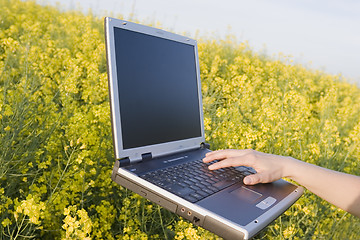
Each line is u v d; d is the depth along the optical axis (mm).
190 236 2107
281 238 2432
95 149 2604
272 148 3521
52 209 2082
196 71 1940
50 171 2441
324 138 3848
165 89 1673
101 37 8133
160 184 1258
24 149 2398
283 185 1498
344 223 2775
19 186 2355
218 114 3479
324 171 1308
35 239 2117
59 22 8398
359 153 3648
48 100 2885
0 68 3316
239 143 3227
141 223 2330
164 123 1643
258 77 6219
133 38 1508
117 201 2535
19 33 6270
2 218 1888
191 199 1173
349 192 1221
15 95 2645
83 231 1714
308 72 9422
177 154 1695
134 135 1452
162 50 1684
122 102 1411
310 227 2715
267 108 3812
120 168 1353
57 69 4809
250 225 1072
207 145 1961
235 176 1528
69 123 2836
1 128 2258
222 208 1162
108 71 1379
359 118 6250
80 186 2283
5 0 9797
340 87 9344
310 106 5586
